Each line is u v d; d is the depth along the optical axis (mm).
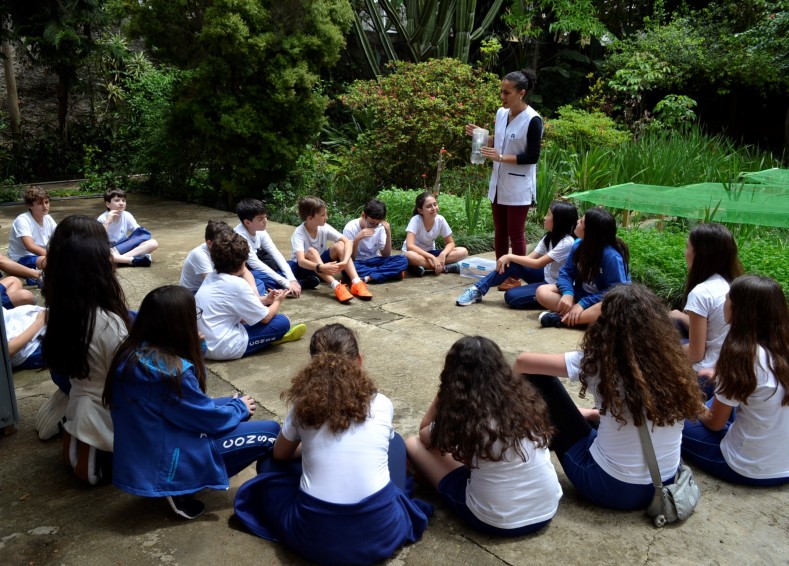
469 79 9477
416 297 5383
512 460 2289
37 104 13445
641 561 2289
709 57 12148
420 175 9398
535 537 2420
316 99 9055
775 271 4762
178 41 8742
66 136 12734
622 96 13078
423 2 12625
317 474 2207
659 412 2324
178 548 2365
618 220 7188
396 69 10195
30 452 3023
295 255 5430
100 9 11320
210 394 3580
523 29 13398
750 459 2680
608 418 2492
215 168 9523
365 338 4430
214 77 8641
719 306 3096
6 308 4164
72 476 2840
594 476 2529
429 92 9203
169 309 2387
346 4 8984
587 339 2473
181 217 8961
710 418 2742
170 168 10328
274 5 8531
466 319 4820
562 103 14273
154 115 10148
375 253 5895
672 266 5086
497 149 5422
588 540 2400
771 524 2492
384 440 2283
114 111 13117
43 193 5668
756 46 11375
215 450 2527
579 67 14727
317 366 2293
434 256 6059
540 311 5020
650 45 12367
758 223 5348
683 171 8484
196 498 2691
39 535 2438
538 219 7688
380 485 2215
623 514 2549
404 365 3973
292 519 2246
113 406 2412
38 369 3906
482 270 5883
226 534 2451
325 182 9547
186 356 2453
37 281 5230
